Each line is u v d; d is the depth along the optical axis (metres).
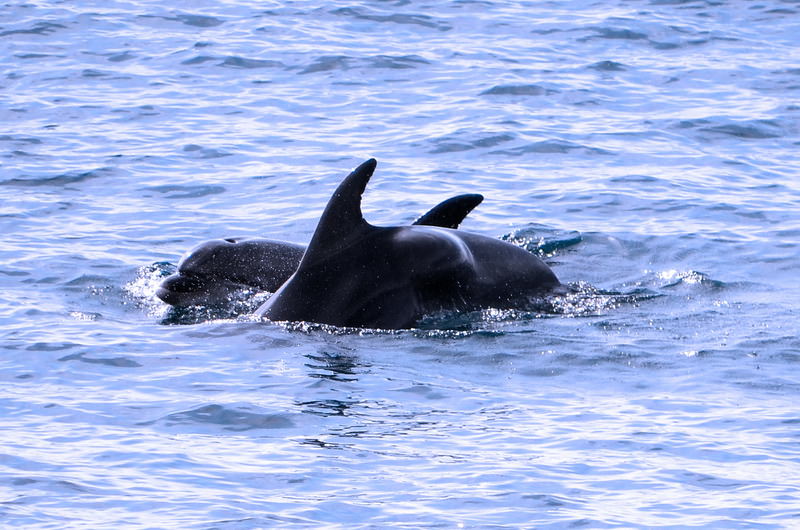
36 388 48.44
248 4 135.00
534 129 95.62
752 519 37.19
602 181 83.56
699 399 47.66
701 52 120.06
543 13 133.62
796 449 42.47
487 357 52.91
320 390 48.50
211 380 49.62
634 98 105.25
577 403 47.31
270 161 88.62
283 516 37.34
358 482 39.88
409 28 127.69
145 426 44.59
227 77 111.19
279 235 73.75
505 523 37.00
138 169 86.38
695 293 62.38
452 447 42.78
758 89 108.19
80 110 100.81
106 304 61.41
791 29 128.62
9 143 91.44
